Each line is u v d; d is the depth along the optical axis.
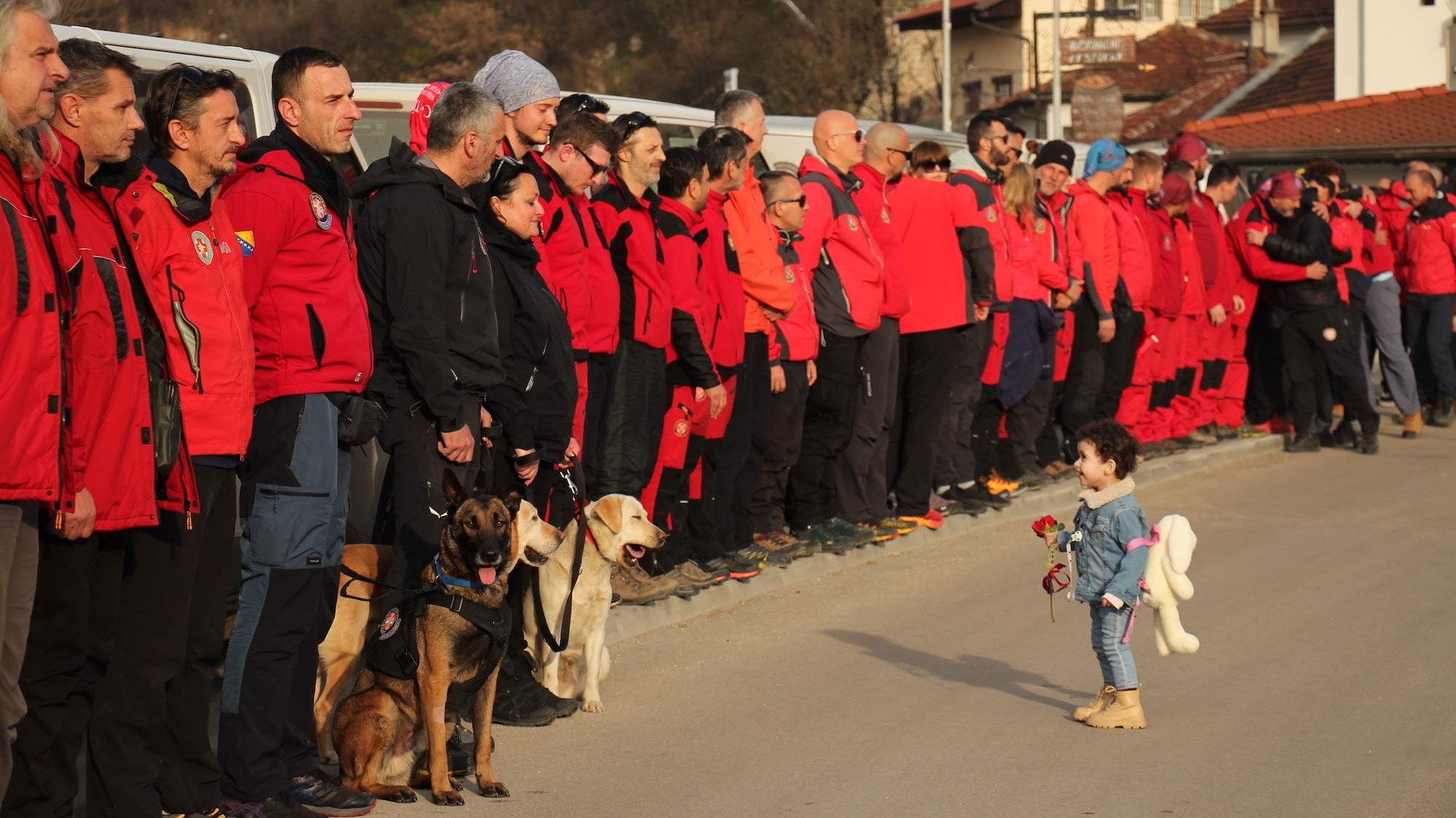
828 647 9.16
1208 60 55.78
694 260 9.26
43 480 4.71
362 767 6.27
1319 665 8.70
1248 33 58.53
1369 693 8.11
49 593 5.17
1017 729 7.50
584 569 7.77
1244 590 10.66
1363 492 14.91
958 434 13.13
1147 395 16.03
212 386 5.57
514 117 7.95
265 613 5.93
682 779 6.72
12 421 4.60
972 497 13.38
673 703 7.97
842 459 11.62
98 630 5.40
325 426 5.98
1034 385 13.97
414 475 6.59
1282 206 17.14
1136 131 48.78
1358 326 18.23
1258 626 9.62
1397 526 13.11
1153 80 54.97
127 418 5.14
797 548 11.12
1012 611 10.12
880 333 11.41
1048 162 13.86
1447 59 39.41
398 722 6.36
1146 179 15.46
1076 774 6.79
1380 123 35.12
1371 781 6.70
